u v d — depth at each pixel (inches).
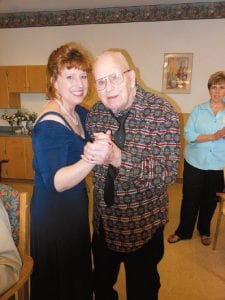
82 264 50.6
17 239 49.3
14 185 168.6
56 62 43.4
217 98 88.2
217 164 90.5
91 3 160.2
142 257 46.9
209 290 73.6
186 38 163.8
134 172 35.7
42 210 46.1
